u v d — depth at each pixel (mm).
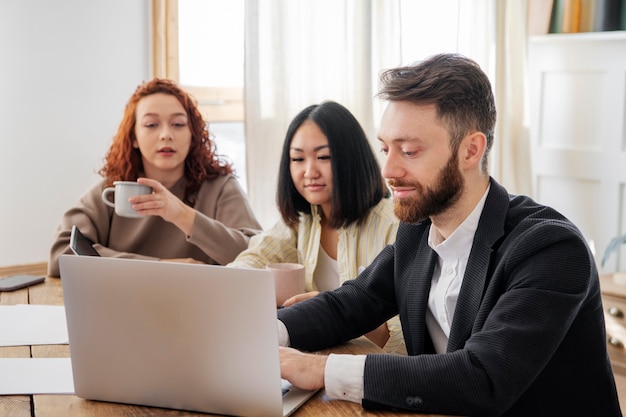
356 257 2029
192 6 3430
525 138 3965
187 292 1196
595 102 3797
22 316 1768
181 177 2502
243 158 3707
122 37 3168
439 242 1492
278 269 1878
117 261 1217
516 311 1262
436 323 1555
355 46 3553
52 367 1442
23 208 3031
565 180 3967
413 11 3791
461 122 1349
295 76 3455
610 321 2965
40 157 3045
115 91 3176
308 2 3438
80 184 3141
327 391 1277
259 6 3328
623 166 3691
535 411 1380
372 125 3584
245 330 1188
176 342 1226
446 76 1343
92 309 1251
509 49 3928
